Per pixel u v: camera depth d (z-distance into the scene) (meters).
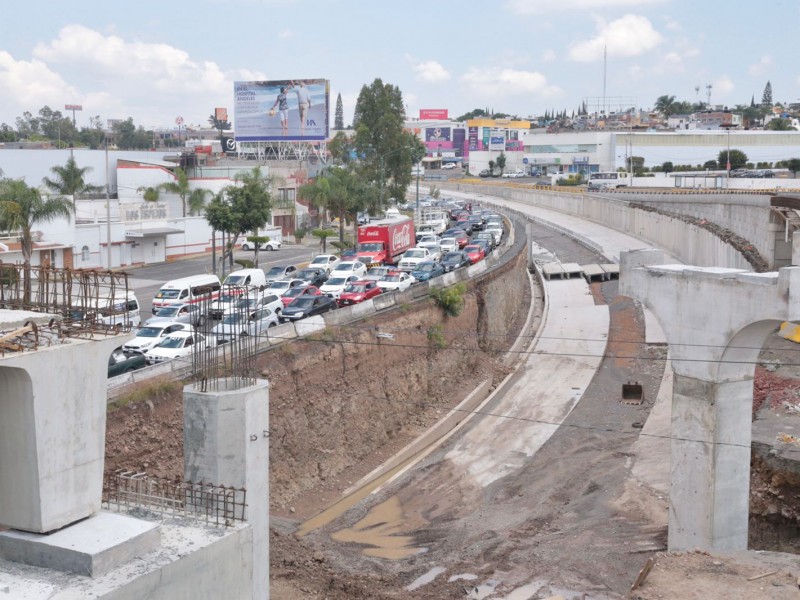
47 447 16.92
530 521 34.44
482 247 74.50
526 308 69.50
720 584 23.94
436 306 50.44
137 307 46.84
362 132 100.19
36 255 63.06
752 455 34.38
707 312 28.45
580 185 159.50
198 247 81.62
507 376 53.16
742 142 173.38
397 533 34.09
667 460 39.12
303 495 36.88
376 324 44.53
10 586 15.91
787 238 59.72
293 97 107.50
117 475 21.61
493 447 42.53
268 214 70.38
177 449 31.91
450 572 30.16
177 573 17.17
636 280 30.61
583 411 46.47
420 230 92.50
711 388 28.67
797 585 23.67
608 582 29.20
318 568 29.81
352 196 86.12
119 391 31.03
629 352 55.47
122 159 97.56
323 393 39.53
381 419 43.00
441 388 48.78
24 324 17.23
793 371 44.62
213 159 111.94
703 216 86.69
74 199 73.81
